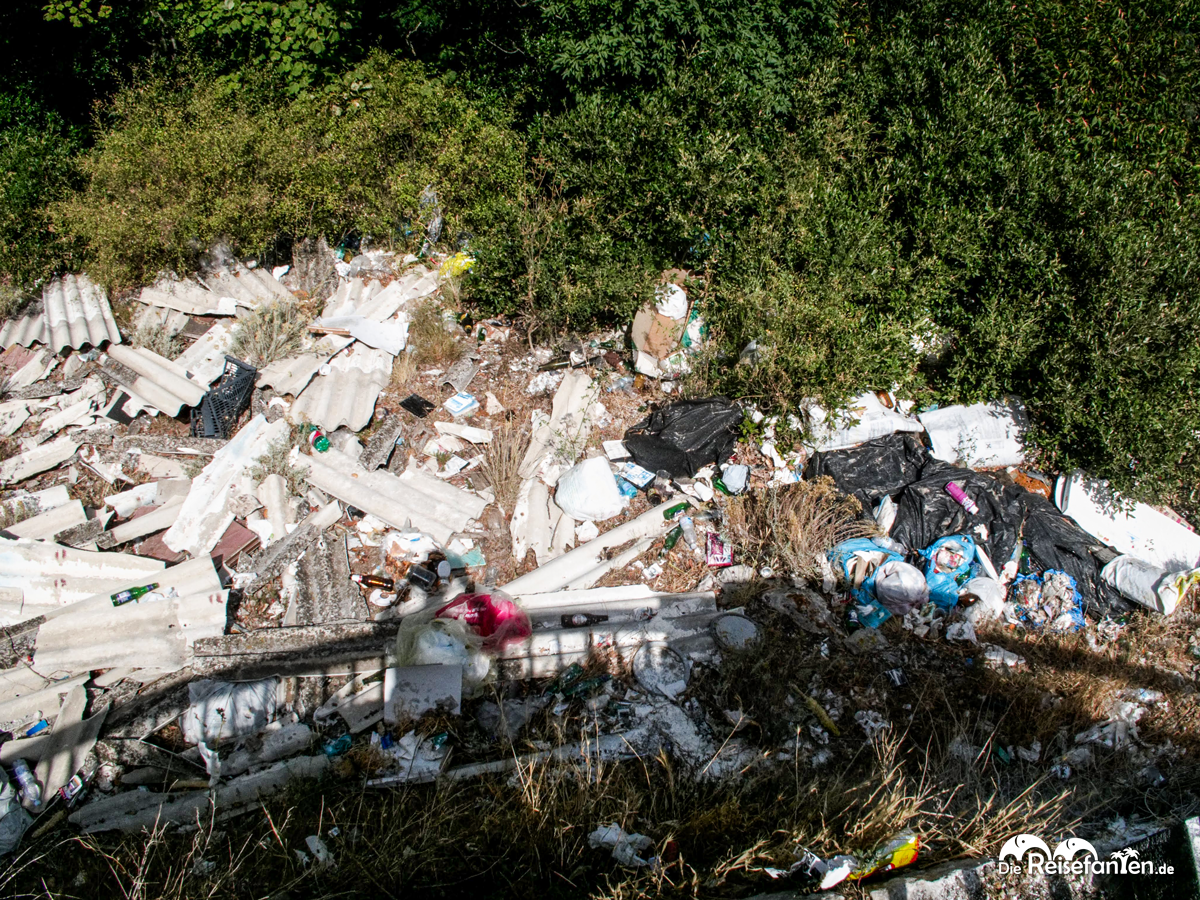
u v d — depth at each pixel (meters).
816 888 3.54
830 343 6.20
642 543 5.42
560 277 6.71
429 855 3.72
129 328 6.58
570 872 3.71
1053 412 5.93
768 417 6.19
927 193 7.09
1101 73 8.11
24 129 7.80
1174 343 5.82
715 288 6.83
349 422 5.86
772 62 8.16
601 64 7.75
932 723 4.63
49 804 4.02
